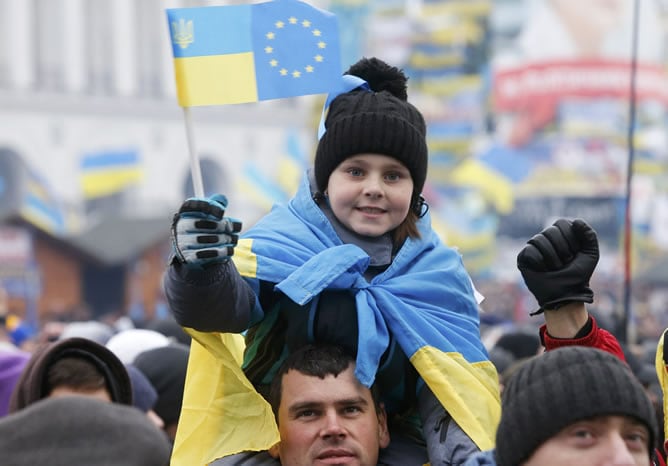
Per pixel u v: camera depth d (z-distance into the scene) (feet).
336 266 24.57
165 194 457.27
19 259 208.95
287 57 25.93
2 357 40.96
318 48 26.03
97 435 16.71
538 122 357.00
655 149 351.67
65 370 25.46
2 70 441.27
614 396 19.27
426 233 26.22
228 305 23.53
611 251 327.88
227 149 460.96
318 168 25.82
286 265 24.88
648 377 47.14
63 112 444.96
